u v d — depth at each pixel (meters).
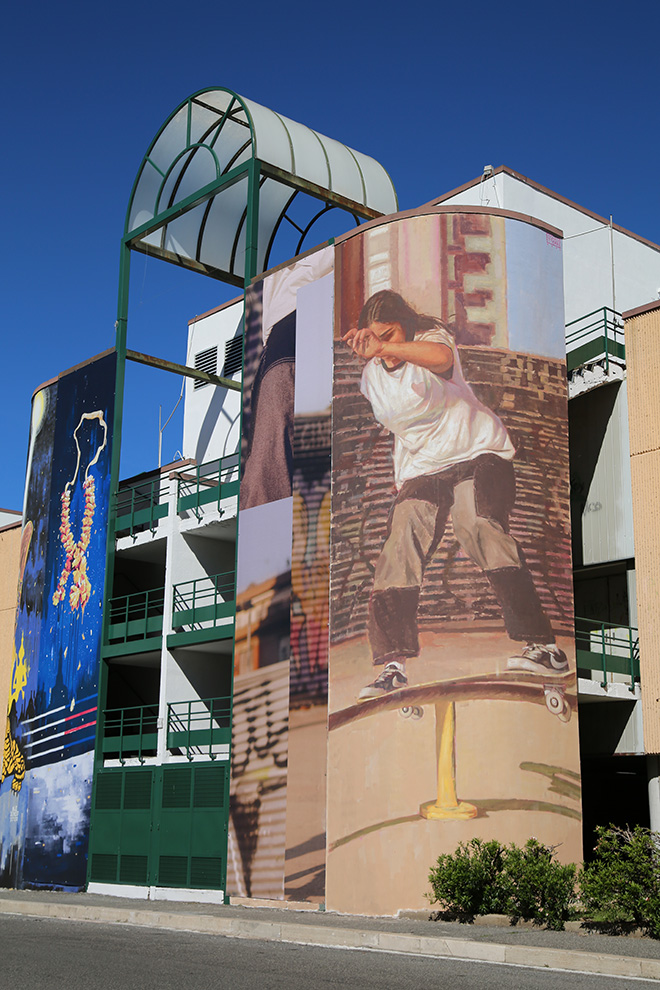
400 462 23.98
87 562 33.22
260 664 26.00
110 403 33.72
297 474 26.19
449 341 24.28
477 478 23.45
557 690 22.97
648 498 25.80
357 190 32.88
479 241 24.83
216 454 39.28
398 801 22.17
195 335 41.97
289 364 27.17
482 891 18.83
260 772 25.36
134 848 28.52
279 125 31.72
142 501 34.62
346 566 24.23
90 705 31.62
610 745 25.58
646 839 16.88
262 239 35.41
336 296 26.16
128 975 12.30
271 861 24.47
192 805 27.11
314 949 15.58
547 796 22.27
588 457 27.64
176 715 29.25
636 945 14.80
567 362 28.17
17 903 23.06
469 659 22.53
